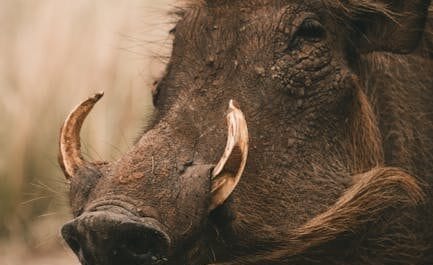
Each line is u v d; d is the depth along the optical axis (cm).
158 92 2072
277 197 1983
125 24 4212
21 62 4331
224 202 1834
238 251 1934
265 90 2019
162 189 1814
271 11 2056
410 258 2217
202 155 1908
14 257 3803
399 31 2162
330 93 2072
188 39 2053
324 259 2056
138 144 1897
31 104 4188
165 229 1791
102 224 1745
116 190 1809
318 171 2031
